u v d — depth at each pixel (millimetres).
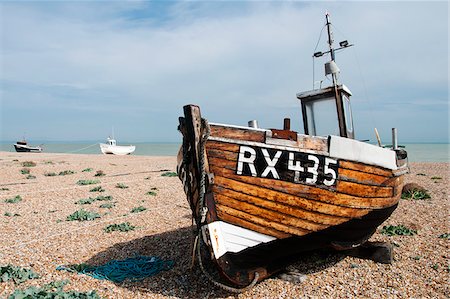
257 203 5602
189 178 5922
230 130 5570
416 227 9305
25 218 10867
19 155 45469
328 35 7887
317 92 7508
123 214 11500
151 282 6145
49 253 7590
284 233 5832
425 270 6586
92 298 5246
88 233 9219
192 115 5410
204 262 6941
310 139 5793
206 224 5453
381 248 7012
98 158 40188
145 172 23953
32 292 5273
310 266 6871
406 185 14695
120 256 7469
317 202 5844
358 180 6172
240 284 5598
